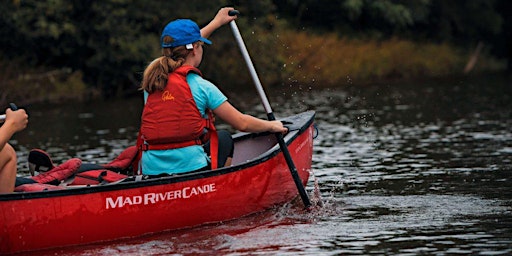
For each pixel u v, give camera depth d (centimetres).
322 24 5503
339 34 5425
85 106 3625
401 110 2914
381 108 3025
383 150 1888
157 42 4306
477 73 5469
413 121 2520
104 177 1173
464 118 2552
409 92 3853
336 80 4834
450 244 1020
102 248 1041
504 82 4403
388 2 5462
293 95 3866
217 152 1170
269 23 4681
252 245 1041
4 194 995
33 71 4122
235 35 1298
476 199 1289
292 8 5406
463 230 1089
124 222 1080
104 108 3484
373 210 1237
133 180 1121
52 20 4150
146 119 1152
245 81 4578
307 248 1020
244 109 3183
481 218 1157
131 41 4212
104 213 1062
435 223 1136
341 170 1619
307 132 1384
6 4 4038
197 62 1183
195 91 1143
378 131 2278
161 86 1136
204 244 1052
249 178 1208
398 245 1023
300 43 4781
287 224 1162
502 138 2022
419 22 6003
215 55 4566
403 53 5356
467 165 1620
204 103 1152
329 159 1773
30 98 3975
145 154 1164
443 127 2317
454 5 6116
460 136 2097
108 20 4138
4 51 4125
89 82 4288
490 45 6341
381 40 5562
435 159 1717
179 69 1145
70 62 4294
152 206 1098
